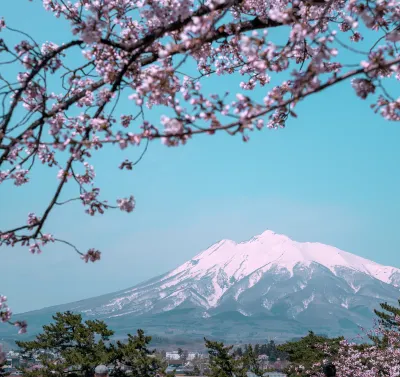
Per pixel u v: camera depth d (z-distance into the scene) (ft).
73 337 120.98
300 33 18.35
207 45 26.66
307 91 17.38
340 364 91.86
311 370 99.50
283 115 26.08
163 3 22.50
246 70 27.91
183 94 18.56
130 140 18.85
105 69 23.48
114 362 121.49
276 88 22.06
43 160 25.05
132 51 23.12
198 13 21.91
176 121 17.75
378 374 88.69
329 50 17.66
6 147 21.66
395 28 21.71
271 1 26.48
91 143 19.88
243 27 22.80
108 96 24.22
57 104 23.25
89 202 23.11
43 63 22.04
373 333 94.12
